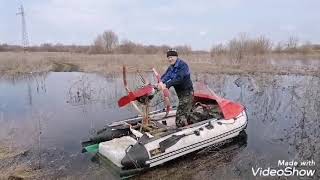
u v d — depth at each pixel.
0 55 32.12
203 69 21.09
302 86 13.52
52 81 18.28
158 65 23.42
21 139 7.48
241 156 6.46
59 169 5.85
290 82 15.08
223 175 5.63
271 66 22.59
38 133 7.90
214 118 7.19
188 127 6.55
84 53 43.81
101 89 14.06
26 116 9.78
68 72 23.38
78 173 5.71
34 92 14.42
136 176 5.63
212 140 6.66
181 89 6.84
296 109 9.88
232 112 7.40
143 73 19.45
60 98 12.76
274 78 16.61
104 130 6.89
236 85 14.98
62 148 6.92
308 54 39.78
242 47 26.81
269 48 27.59
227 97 12.07
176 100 11.07
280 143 7.15
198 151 6.61
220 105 7.36
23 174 5.63
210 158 6.40
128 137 6.30
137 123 6.93
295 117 9.10
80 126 8.67
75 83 15.95
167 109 7.28
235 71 20.06
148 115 6.79
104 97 12.52
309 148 6.68
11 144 7.09
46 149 6.86
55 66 27.11
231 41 27.23
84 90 13.77
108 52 44.19
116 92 13.32
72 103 11.70
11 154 6.52
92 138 6.79
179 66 6.64
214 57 27.39
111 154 5.74
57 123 8.97
